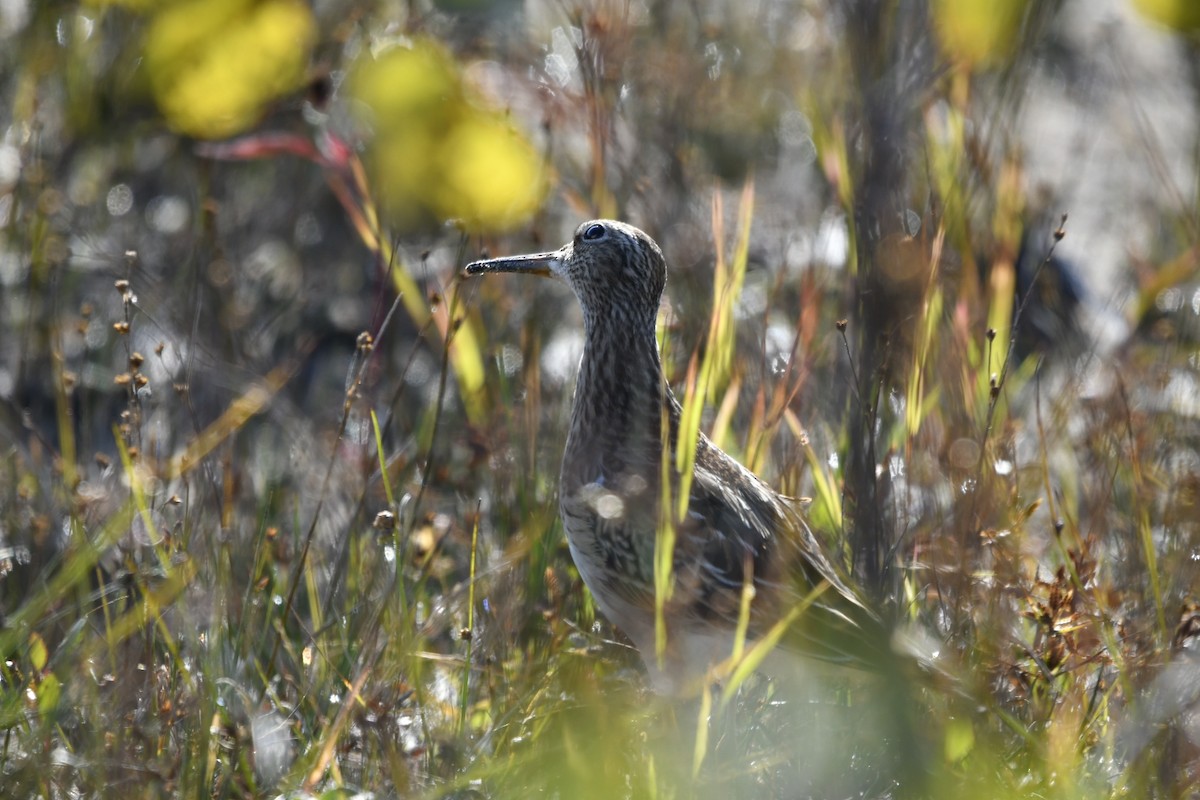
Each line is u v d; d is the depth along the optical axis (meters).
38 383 13.77
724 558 9.90
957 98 11.14
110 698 9.05
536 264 11.02
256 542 10.69
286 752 9.22
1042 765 9.21
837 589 9.82
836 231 14.44
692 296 13.21
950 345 10.65
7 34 16.39
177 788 8.73
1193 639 10.17
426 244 15.06
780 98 17.22
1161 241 16.12
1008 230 12.02
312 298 15.48
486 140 10.09
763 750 9.60
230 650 9.72
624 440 10.52
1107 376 13.51
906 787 8.83
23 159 14.40
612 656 10.72
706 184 15.54
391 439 12.98
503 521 11.30
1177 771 8.92
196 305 12.66
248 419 13.03
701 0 17.67
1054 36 18.75
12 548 11.21
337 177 12.59
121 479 11.95
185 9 10.24
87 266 14.67
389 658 9.63
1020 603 10.11
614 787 8.53
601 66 13.54
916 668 9.20
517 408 12.05
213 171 15.80
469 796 8.80
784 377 10.93
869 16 8.16
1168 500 10.72
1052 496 11.93
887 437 10.77
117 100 14.70
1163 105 18.62
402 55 10.05
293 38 10.46
